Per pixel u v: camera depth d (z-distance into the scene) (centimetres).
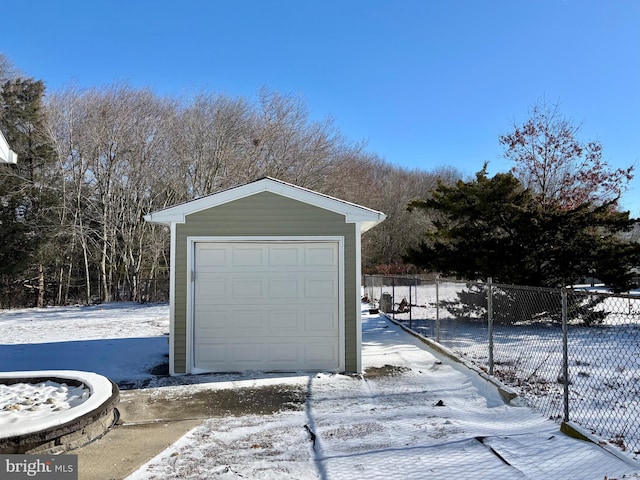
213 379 718
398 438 443
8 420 449
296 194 773
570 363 762
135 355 924
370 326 1343
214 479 357
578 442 399
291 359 766
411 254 1359
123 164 2530
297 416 531
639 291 1683
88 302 2353
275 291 773
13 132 2408
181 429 492
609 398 550
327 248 776
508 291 1145
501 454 387
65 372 623
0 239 2342
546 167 1546
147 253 2533
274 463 388
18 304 2389
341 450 415
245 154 2683
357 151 3303
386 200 3953
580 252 1172
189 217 768
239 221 769
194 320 765
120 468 385
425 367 784
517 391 593
